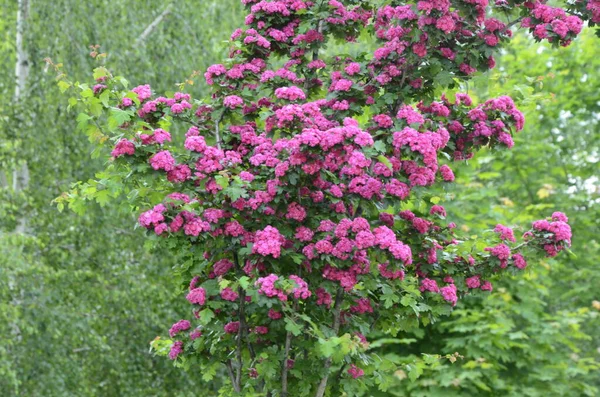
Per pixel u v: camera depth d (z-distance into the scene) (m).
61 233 10.36
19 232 9.98
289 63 5.81
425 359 5.80
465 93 5.90
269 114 5.02
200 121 5.69
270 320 5.12
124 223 10.81
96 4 10.77
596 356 15.85
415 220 5.52
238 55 5.75
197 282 5.49
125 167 5.24
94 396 10.62
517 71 14.38
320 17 5.67
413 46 5.20
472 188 12.16
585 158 15.16
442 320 11.70
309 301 5.27
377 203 5.10
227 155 5.09
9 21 11.33
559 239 5.54
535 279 12.21
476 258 5.74
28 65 10.91
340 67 5.93
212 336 5.51
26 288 9.85
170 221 4.87
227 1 12.22
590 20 5.52
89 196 5.42
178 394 11.02
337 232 4.99
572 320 11.84
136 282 10.64
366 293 5.43
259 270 5.10
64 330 9.96
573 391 12.19
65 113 10.34
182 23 11.45
